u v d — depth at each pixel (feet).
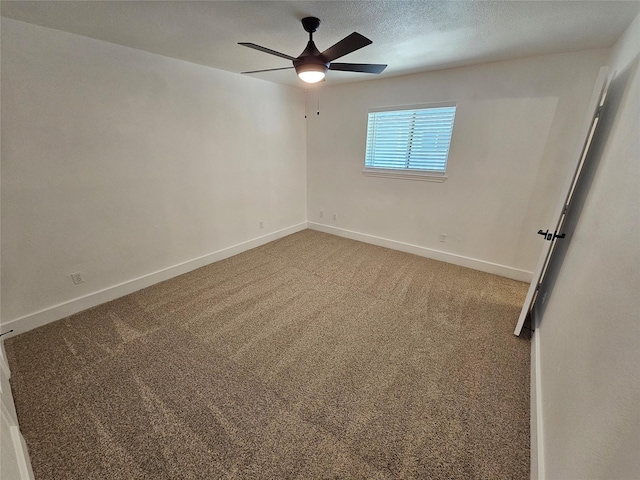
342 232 14.78
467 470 4.17
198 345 6.71
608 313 3.10
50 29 6.30
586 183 5.92
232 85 10.44
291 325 7.50
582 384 3.32
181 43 7.23
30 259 6.93
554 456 3.53
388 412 5.06
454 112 9.96
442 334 7.17
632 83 4.46
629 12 5.13
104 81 7.34
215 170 10.68
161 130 8.79
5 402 4.55
